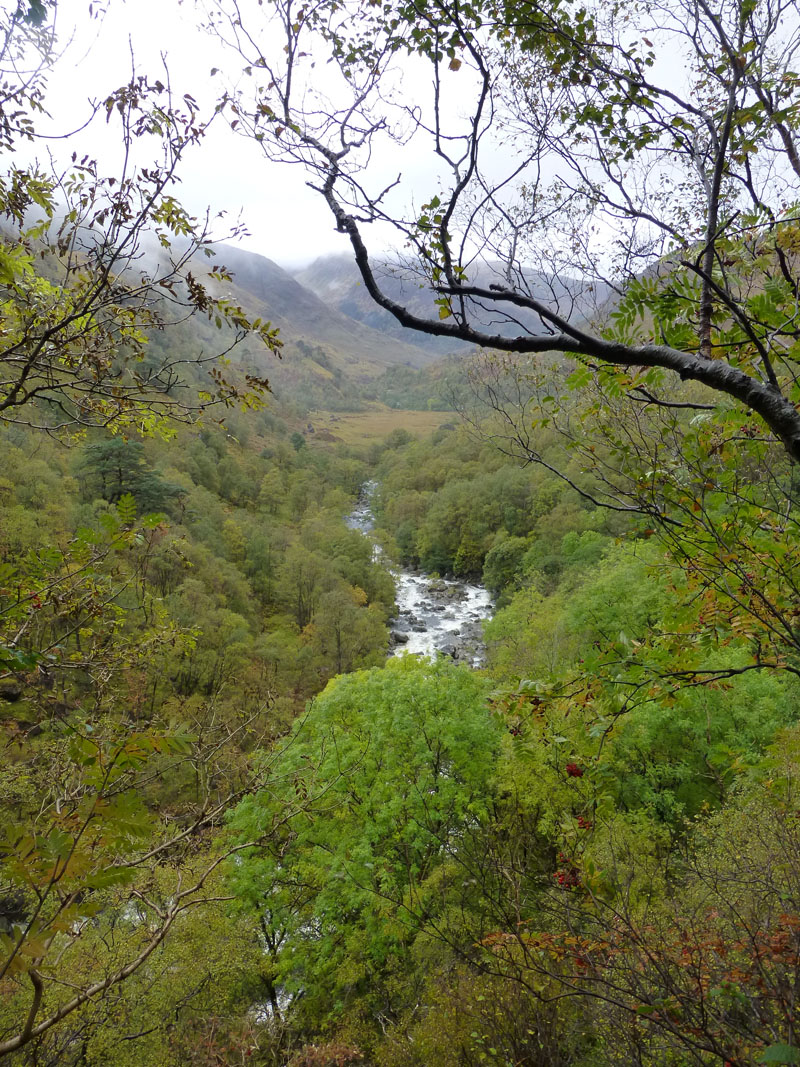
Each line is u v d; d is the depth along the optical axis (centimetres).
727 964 250
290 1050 891
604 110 226
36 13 173
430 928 598
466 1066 471
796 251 227
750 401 182
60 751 243
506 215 221
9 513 2564
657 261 260
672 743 1216
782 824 340
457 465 7325
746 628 221
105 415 271
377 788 1159
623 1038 281
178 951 946
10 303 240
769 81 209
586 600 1706
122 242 220
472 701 1297
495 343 210
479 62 180
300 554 4459
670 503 250
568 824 306
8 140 201
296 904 1113
